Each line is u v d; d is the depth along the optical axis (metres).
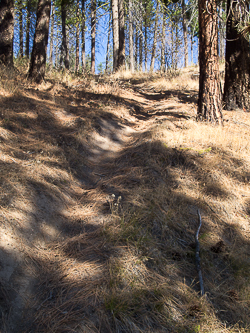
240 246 3.56
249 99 8.33
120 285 2.62
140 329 2.29
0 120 5.08
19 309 2.30
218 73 6.66
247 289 2.95
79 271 2.78
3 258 2.58
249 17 7.17
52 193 3.79
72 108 7.25
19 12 20.75
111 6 20.31
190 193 4.25
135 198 3.92
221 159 5.07
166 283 2.72
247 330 2.53
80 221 3.58
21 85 7.46
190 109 8.40
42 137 5.21
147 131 6.45
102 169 5.09
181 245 3.35
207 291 2.86
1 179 3.40
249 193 4.49
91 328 2.23
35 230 3.11
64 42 20.30
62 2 19.03
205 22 6.42
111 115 7.61
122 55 19.31
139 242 3.14
